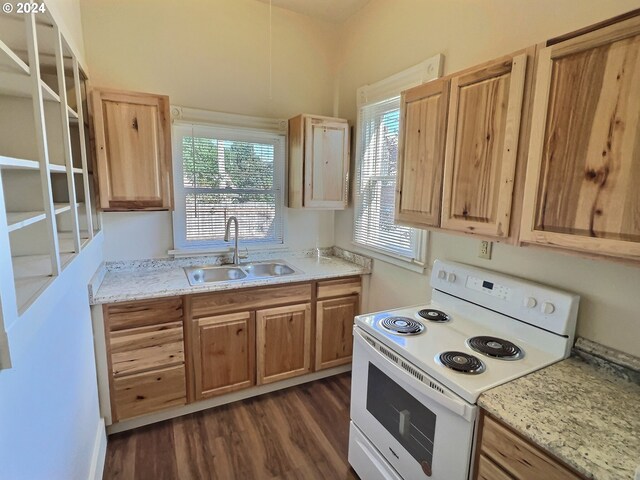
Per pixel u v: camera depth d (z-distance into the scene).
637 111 0.90
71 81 1.96
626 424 1.00
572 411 1.05
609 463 0.85
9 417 0.77
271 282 2.34
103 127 2.01
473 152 1.40
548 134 1.12
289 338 2.49
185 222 2.61
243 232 2.85
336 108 3.06
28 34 0.92
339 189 2.78
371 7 2.57
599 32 0.97
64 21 1.53
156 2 2.34
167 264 2.59
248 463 1.87
